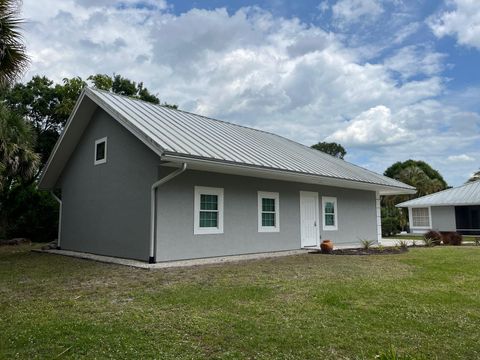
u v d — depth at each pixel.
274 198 13.79
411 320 4.96
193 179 11.22
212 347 4.03
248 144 14.16
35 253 13.79
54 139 23.53
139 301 5.93
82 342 4.13
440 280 7.80
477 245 17.84
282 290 6.69
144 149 10.85
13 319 5.02
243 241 12.47
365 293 6.48
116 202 11.85
